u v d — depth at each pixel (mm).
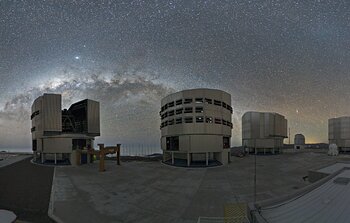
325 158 63094
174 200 21406
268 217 10328
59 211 18516
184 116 45625
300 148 111312
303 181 29656
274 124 80562
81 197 22672
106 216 17406
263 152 79562
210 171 38750
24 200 21641
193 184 28219
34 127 55938
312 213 10289
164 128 51562
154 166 46312
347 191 13031
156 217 17109
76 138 50906
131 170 40812
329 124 93438
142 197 22562
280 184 27859
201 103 45375
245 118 83188
